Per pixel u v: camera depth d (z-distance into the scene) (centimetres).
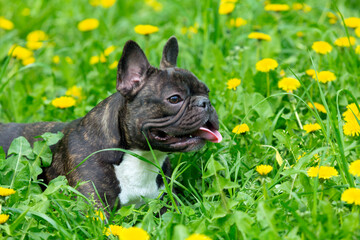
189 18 1395
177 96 775
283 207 649
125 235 580
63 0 1788
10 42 1480
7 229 628
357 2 1659
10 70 1313
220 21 1357
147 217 673
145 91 783
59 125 903
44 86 1191
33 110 1102
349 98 994
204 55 1213
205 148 870
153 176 827
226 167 775
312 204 639
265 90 1020
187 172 859
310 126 835
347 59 1141
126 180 812
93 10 1794
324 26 1309
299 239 571
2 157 804
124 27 1681
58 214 702
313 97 1009
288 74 1045
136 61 789
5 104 1159
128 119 792
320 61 1074
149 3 1842
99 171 796
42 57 1458
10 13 1691
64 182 729
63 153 832
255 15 1480
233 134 895
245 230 582
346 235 568
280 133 826
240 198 705
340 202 632
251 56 1250
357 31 1171
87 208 708
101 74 1201
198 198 796
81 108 1045
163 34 1386
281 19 1488
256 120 901
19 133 912
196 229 619
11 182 754
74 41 1577
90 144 812
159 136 789
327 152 791
